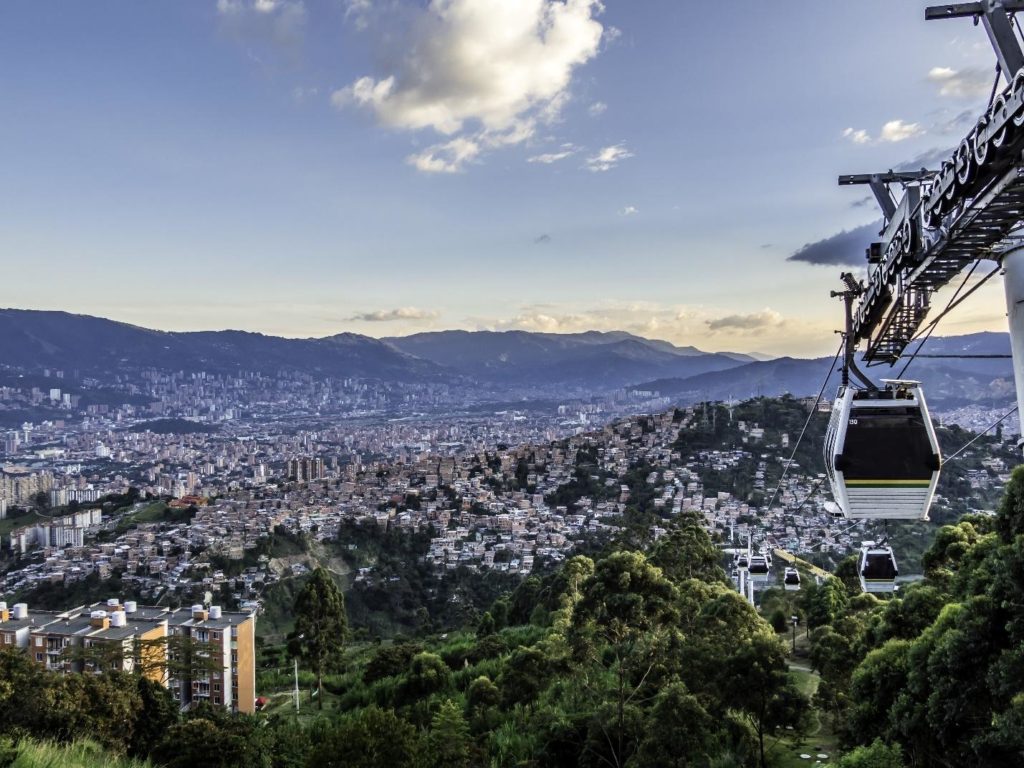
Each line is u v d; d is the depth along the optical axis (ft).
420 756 59.11
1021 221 26.58
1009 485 55.98
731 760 61.52
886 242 35.60
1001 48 21.71
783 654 66.49
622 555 65.05
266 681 176.24
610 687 76.84
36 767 37.04
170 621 165.89
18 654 88.28
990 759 40.55
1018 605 44.55
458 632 221.87
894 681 56.08
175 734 83.46
